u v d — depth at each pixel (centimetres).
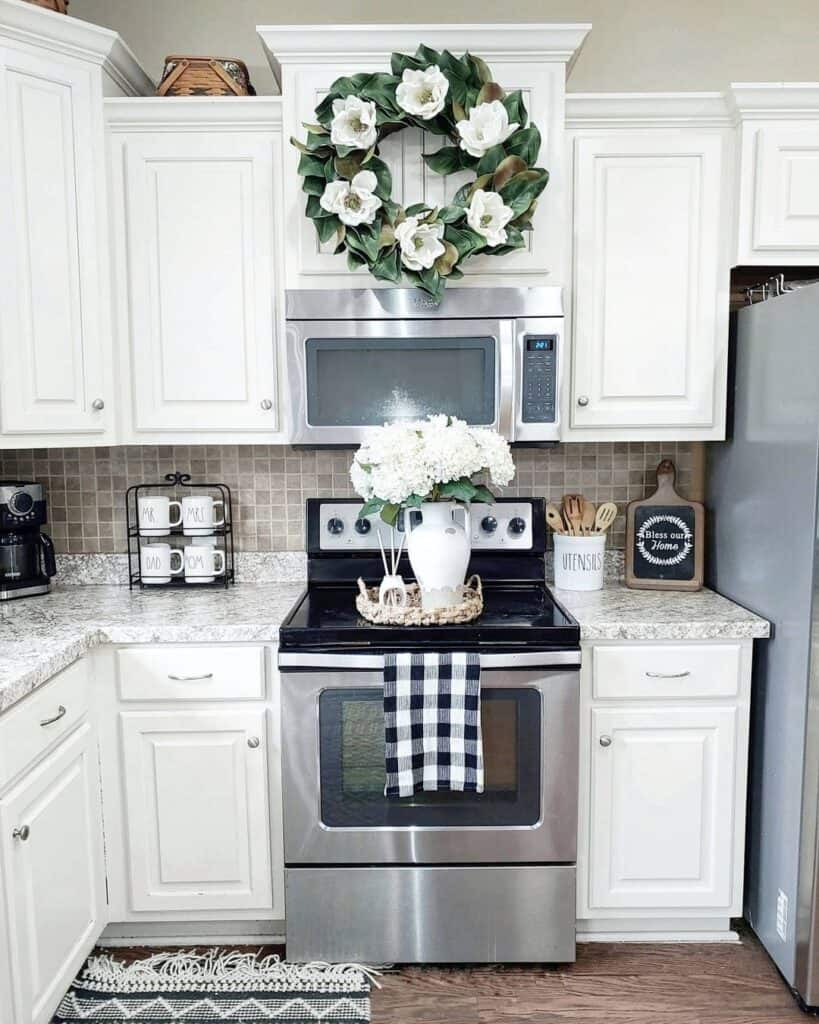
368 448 179
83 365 189
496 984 178
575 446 229
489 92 181
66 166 183
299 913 180
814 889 162
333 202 181
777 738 176
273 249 194
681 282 195
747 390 192
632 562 218
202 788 181
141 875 183
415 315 189
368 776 175
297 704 173
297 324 189
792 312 168
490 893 179
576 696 174
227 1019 167
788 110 186
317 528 216
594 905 187
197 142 191
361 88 182
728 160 192
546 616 183
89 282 188
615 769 183
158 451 229
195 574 220
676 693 181
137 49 223
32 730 147
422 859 178
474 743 168
